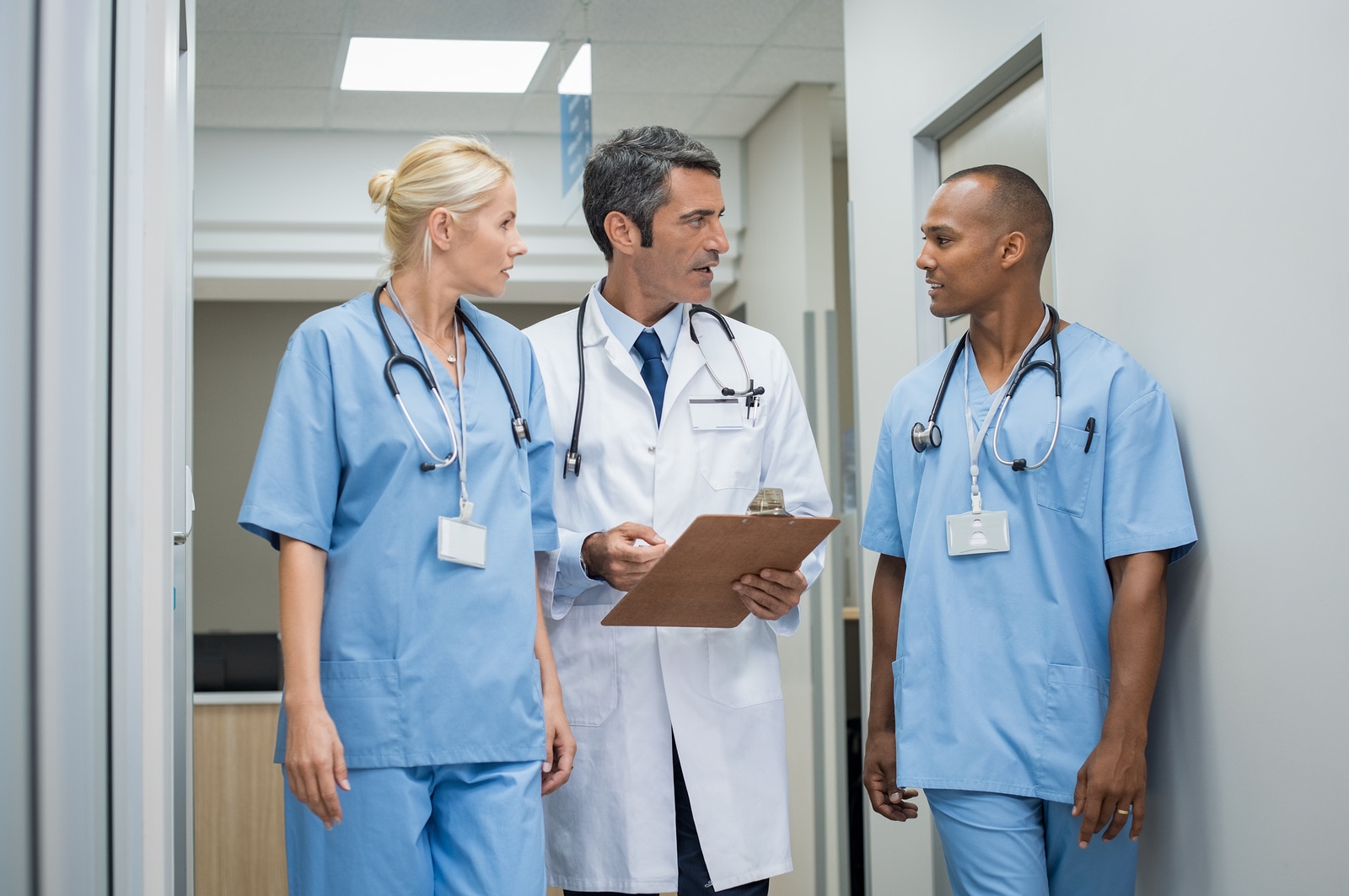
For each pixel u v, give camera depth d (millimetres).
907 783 1756
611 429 2043
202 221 5004
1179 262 1786
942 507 1806
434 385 1602
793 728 4613
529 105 4848
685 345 2109
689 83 4660
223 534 5980
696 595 1824
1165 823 1825
